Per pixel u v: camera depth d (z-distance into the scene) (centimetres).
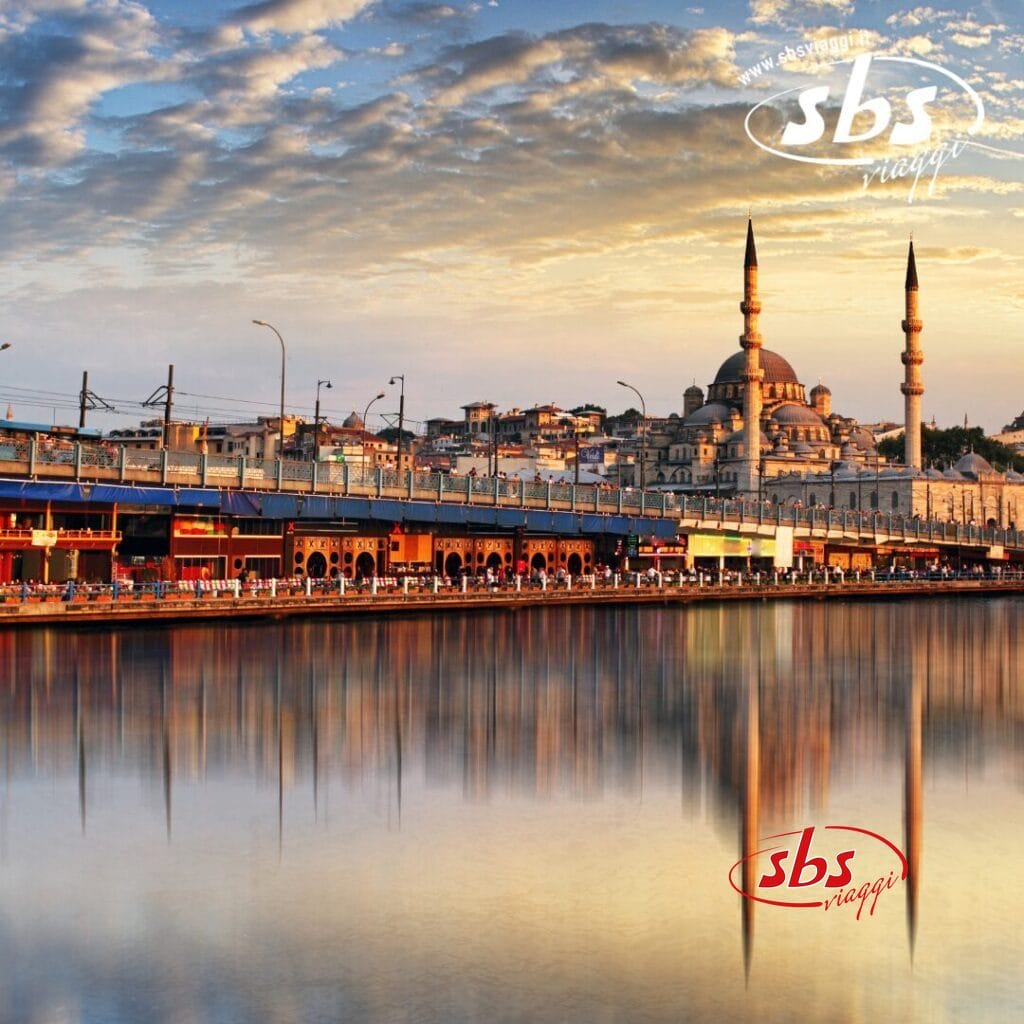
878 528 14362
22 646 6062
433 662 5884
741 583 11612
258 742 3775
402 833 2806
